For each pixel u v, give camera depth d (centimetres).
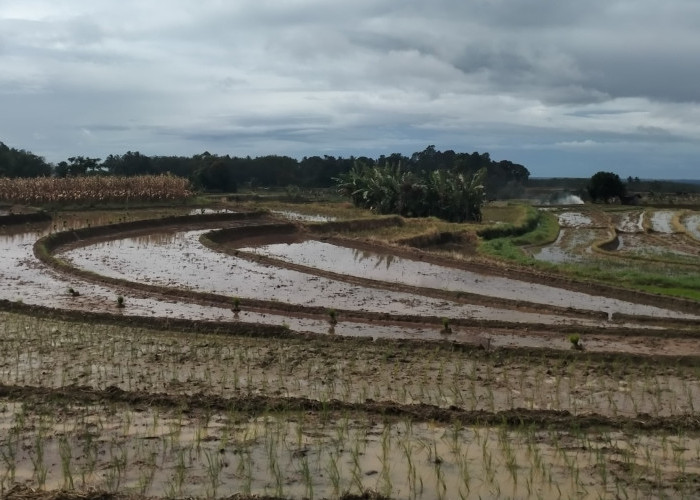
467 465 766
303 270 2444
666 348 1416
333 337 1422
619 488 712
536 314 1806
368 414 928
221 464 756
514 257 2731
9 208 4444
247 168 10225
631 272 2347
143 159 9431
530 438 848
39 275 2223
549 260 2950
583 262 2886
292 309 1755
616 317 1745
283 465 757
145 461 760
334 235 3581
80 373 1141
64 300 1828
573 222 5116
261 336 1456
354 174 5575
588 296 2086
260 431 860
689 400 1045
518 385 1117
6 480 707
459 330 1584
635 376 1182
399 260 2803
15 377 1112
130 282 2044
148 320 1545
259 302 1797
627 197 7219
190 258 2697
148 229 3759
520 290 2159
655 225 4888
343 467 755
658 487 714
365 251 3088
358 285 2186
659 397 1062
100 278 2112
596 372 1202
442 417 918
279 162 10512
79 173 7412
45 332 1430
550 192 10738
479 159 10838
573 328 1562
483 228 3806
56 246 2922
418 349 1343
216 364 1212
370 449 808
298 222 4059
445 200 4819
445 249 3325
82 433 841
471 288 2172
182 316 1675
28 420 886
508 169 11162
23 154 7462
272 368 1193
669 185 11762
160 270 2383
